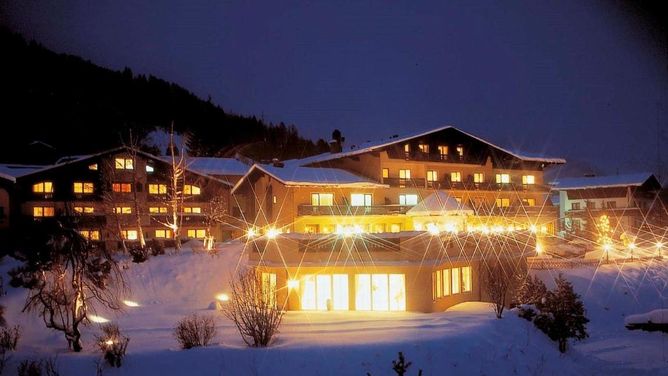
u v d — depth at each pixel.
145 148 88.50
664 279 40.62
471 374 17.80
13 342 19.67
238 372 16.77
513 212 53.69
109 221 46.88
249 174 48.22
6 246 32.06
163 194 51.06
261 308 19.41
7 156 82.19
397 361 17.58
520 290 28.05
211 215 47.59
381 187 46.31
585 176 73.12
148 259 36.12
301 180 43.19
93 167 49.09
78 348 18.98
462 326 21.86
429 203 41.91
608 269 41.84
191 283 33.44
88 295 26.83
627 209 63.56
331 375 16.80
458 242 29.45
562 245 51.78
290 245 27.84
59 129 97.38
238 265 35.72
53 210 47.25
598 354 24.16
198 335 19.64
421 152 50.03
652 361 21.91
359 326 22.27
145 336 21.36
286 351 18.00
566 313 22.67
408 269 26.66
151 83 145.12
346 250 27.53
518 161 56.97
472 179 53.50
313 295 27.73
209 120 148.75
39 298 19.77
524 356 19.86
